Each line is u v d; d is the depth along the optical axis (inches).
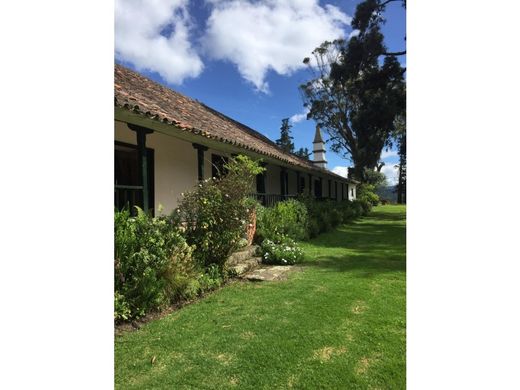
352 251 337.4
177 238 182.1
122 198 280.7
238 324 143.3
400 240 419.8
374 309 161.3
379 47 709.3
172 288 166.4
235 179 238.8
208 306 167.6
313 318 149.9
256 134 671.1
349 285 205.8
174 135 258.1
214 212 217.2
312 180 893.8
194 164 371.9
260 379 100.4
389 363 109.2
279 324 142.9
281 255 274.5
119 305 138.5
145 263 153.0
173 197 340.2
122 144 285.7
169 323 144.9
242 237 251.3
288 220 369.7
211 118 421.1
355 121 752.3
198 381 99.8
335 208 606.2
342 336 130.4
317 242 400.2
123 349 120.4
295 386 96.9
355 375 102.2
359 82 741.3
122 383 99.1
